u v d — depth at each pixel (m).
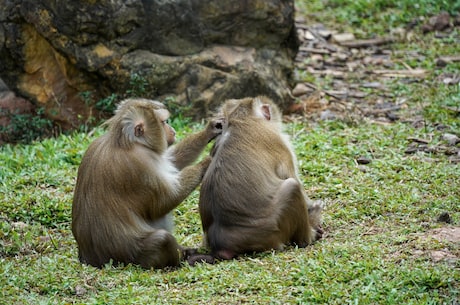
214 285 11.55
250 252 12.80
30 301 11.44
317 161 17.66
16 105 21.89
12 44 21.38
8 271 12.58
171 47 21.27
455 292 10.92
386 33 28.09
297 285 11.43
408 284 11.24
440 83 23.39
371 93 23.42
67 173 17.56
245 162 12.88
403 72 24.91
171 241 12.76
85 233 12.88
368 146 18.61
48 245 14.19
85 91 21.42
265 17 21.97
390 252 12.45
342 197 15.64
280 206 12.77
